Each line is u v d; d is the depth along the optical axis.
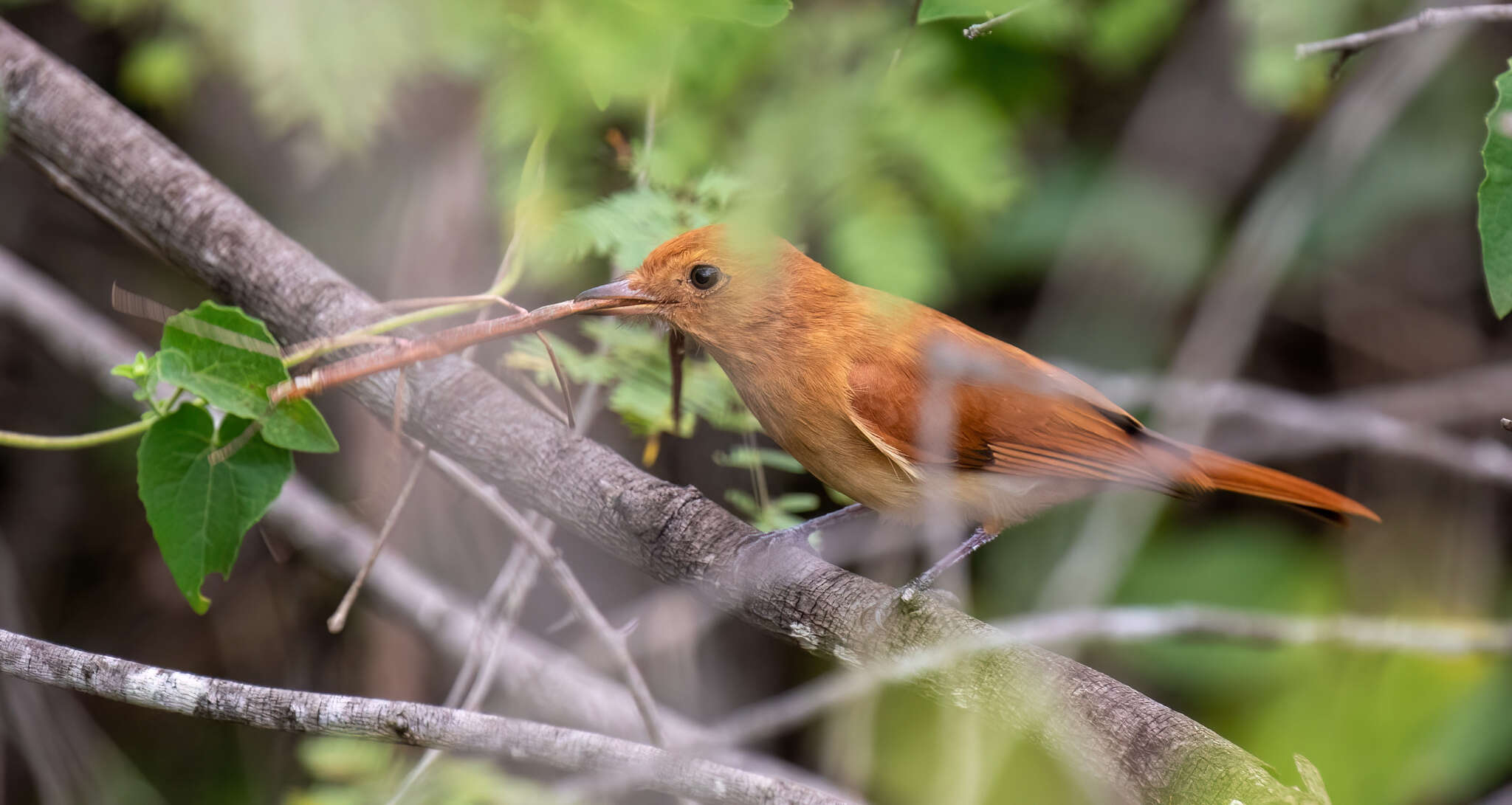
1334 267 12.46
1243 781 5.02
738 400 8.72
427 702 11.66
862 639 6.23
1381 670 10.32
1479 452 11.09
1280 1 9.13
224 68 9.38
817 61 7.08
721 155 7.46
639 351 8.42
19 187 11.95
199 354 6.03
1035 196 11.32
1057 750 5.55
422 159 9.85
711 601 6.70
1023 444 7.86
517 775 9.15
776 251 7.12
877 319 7.76
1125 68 10.29
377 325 6.66
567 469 6.98
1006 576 11.86
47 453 12.29
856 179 7.49
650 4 4.82
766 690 11.63
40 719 11.34
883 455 7.70
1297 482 8.18
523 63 5.12
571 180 8.64
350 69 6.72
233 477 6.15
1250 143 10.74
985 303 11.66
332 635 12.16
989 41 9.12
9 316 10.81
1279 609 11.87
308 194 10.41
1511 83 5.40
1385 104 10.52
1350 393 12.90
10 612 11.34
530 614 11.36
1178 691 11.32
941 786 7.35
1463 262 12.53
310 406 6.12
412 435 7.19
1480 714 10.18
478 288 9.81
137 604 12.47
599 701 9.87
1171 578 12.19
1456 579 12.08
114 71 11.03
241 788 12.28
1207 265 11.80
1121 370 11.17
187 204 7.83
